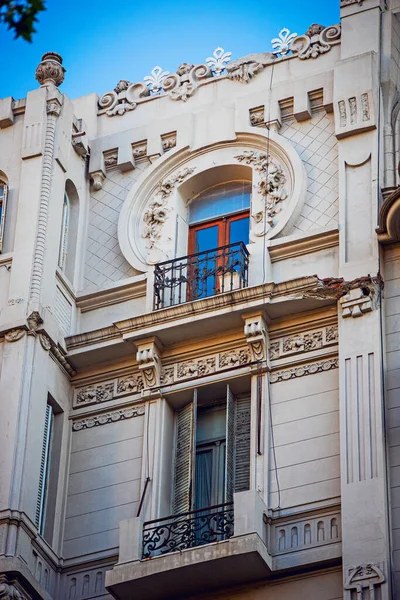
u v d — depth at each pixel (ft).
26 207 91.20
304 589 74.54
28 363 84.69
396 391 78.48
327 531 76.07
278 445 80.33
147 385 86.33
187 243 93.15
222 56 98.53
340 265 83.82
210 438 84.58
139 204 94.43
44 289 88.07
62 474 85.25
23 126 95.14
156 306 88.12
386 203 82.48
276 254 87.66
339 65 91.71
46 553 80.84
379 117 89.40
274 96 94.02
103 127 98.99
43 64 97.19
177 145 95.20
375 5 94.12
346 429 77.61
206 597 76.69
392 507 74.33
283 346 84.12
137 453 84.58
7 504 79.05
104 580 80.28
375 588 71.46
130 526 78.23
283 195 90.17
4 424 82.23
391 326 81.15
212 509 81.15
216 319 84.79
